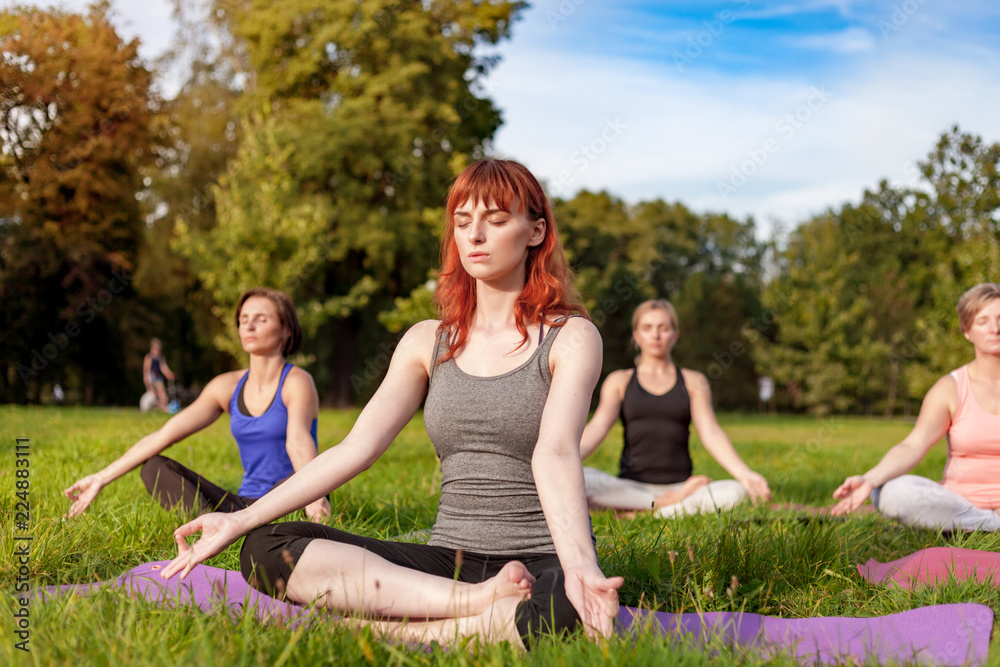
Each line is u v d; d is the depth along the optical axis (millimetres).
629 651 1654
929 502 3396
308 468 2029
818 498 5223
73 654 1646
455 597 1843
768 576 2537
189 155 20969
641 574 2457
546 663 1603
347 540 2006
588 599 1725
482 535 2072
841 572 2717
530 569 2008
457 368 2176
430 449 7801
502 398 2086
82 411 13305
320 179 19312
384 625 1880
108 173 16406
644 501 4426
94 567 2643
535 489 2100
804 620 2152
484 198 2078
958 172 16766
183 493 3436
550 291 2174
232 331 15891
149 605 1980
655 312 4789
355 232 18828
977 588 2371
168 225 21188
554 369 2105
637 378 4844
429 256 19625
